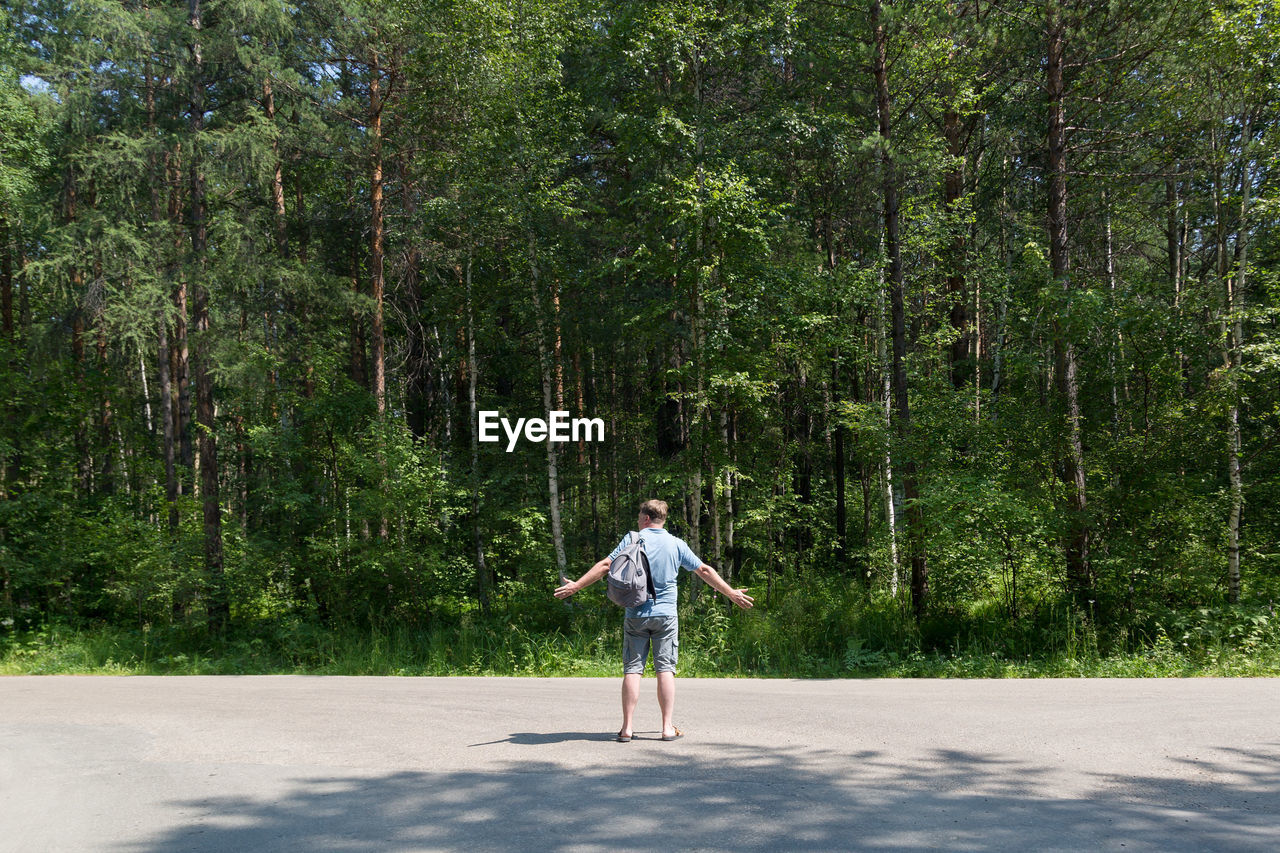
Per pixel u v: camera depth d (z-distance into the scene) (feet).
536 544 63.82
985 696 25.41
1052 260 48.44
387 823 12.85
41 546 60.49
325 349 63.26
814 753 17.08
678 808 13.35
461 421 78.23
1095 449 42.86
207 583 55.31
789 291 54.29
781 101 58.80
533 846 11.72
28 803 14.39
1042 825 12.45
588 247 64.95
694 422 53.11
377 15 59.31
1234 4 43.39
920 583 46.09
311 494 59.16
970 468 44.62
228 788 14.98
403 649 49.80
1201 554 40.91
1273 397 40.60
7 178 62.75
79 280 55.11
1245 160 44.29
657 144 54.75
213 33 52.47
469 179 62.23
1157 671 33.91
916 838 11.87
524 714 22.36
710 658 43.27
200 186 54.75
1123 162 55.98
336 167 66.44
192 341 54.29
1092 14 46.60
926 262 69.21
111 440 78.89
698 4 55.26
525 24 62.69
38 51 66.85
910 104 54.85
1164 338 41.11
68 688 31.58
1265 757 16.62
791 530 78.54
